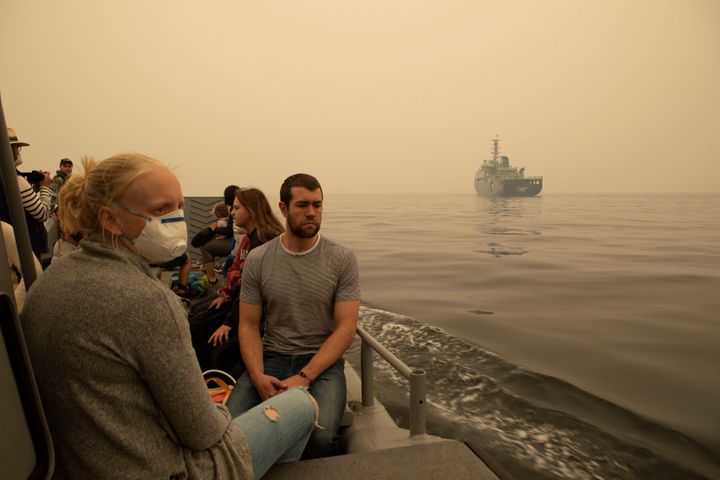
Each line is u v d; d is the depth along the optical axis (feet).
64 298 2.89
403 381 20.13
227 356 8.61
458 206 474.49
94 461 3.04
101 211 3.27
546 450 15.28
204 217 25.90
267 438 4.48
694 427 17.84
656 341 31.12
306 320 7.58
